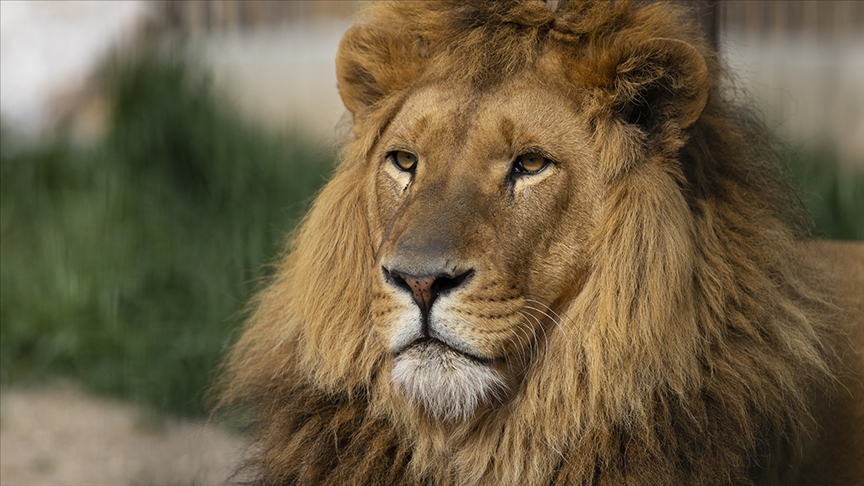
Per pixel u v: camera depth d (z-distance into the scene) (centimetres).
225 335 997
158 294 1095
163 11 1806
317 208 569
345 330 542
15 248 1259
